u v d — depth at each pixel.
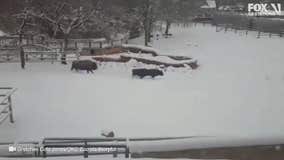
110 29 44.78
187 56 35.12
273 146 7.09
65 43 33.53
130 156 7.12
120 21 47.62
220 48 44.44
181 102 20.61
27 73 26.62
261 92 23.58
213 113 18.77
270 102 21.19
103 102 20.00
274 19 73.75
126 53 34.09
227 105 20.34
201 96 22.08
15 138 14.48
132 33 50.81
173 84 25.16
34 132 15.26
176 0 51.34
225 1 102.62
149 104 20.00
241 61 35.59
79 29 41.28
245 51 41.97
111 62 31.17
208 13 87.19
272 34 57.25
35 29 39.56
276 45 46.59
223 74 29.41
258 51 41.97
